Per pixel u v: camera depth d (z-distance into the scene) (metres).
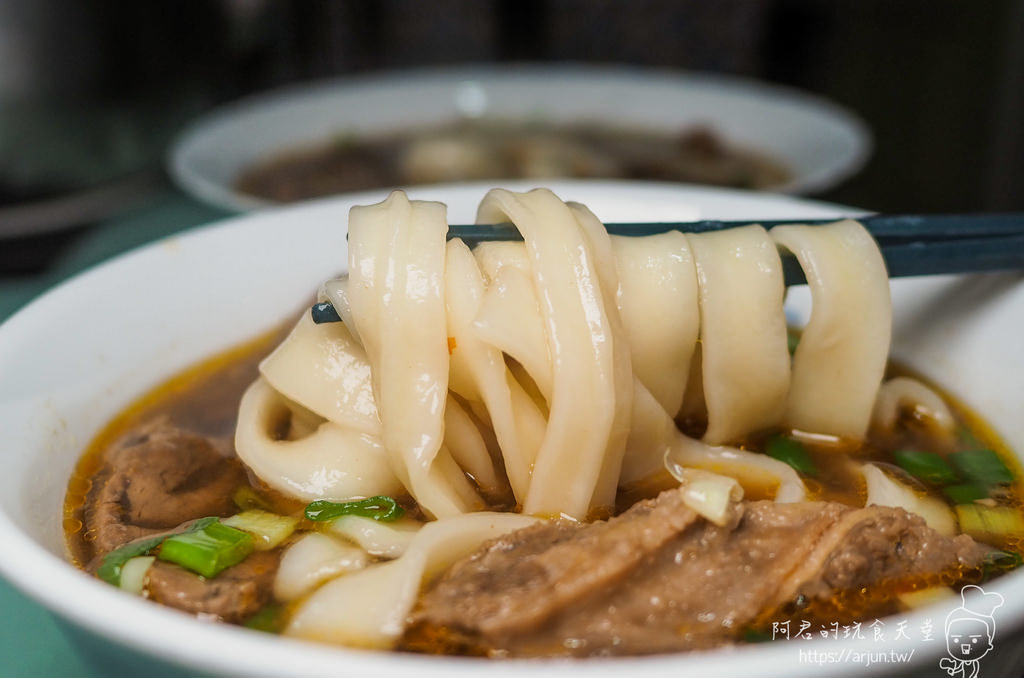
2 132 0.41
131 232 0.41
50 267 0.45
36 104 0.42
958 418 0.26
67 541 0.21
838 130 0.48
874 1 0.63
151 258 0.26
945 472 0.24
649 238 0.24
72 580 0.17
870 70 0.64
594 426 0.22
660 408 0.24
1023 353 0.25
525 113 0.56
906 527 0.21
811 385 0.25
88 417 0.24
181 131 0.49
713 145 0.51
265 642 0.16
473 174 0.48
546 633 0.19
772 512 0.21
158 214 0.44
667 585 0.20
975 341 0.26
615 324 0.22
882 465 0.24
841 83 0.66
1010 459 0.24
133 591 0.20
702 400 0.26
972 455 0.24
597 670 0.16
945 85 0.61
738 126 0.52
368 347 0.22
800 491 0.23
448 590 0.20
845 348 0.25
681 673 0.16
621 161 0.50
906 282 0.27
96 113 0.43
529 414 0.23
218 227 0.28
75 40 0.42
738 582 0.20
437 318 0.22
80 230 0.45
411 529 0.22
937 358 0.27
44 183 0.43
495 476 0.24
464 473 0.23
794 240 0.25
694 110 0.54
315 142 0.52
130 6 0.43
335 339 0.24
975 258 0.25
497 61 0.68
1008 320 0.25
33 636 0.23
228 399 0.26
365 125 0.54
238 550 0.21
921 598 0.20
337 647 0.18
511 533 0.21
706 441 0.25
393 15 0.65
